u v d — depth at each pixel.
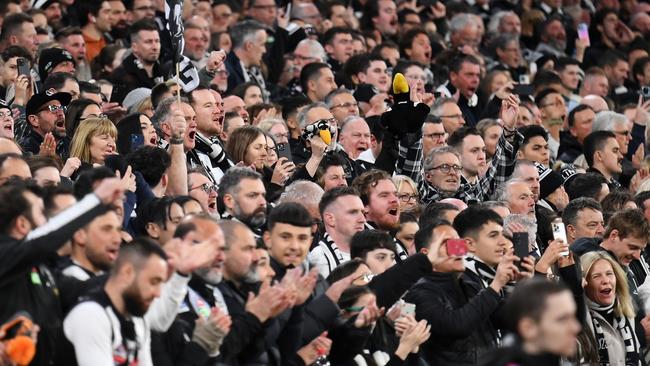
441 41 62.50
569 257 33.84
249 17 58.84
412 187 38.62
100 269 26.03
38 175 31.09
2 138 33.31
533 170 42.97
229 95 47.59
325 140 38.47
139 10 54.69
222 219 30.22
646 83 66.00
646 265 39.41
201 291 27.12
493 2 70.88
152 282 24.47
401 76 41.47
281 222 29.22
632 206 42.22
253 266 27.78
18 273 23.75
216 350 25.95
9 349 23.61
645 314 37.34
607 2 75.62
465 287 32.12
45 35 50.03
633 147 53.50
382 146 42.41
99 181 27.62
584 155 51.31
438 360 31.30
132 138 37.25
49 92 39.06
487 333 31.91
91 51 53.28
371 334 30.44
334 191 34.00
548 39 68.50
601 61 65.38
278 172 38.38
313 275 27.48
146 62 47.19
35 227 25.14
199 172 35.94
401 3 65.94
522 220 35.88
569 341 21.70
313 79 49.88
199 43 51.28
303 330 28.08
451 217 34.94
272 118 43.00
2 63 43.59
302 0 61.75
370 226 36.41
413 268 29.73
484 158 43.88
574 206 39.34
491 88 54.97
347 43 56.44
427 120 44.94
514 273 31.33
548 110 54.97
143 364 24.83
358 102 49.88
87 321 24.09
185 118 37.72
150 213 30.11
